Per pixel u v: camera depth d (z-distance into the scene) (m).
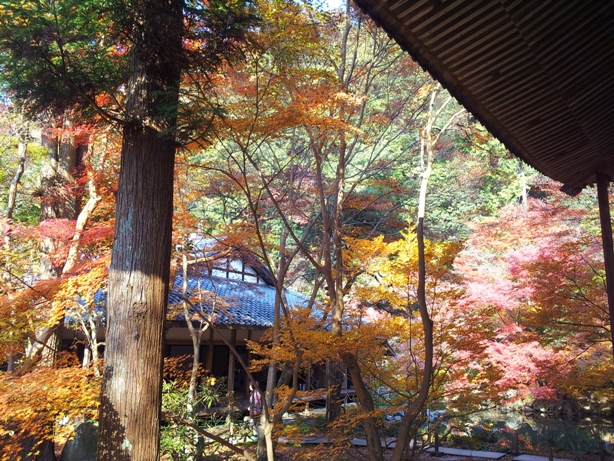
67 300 6.79
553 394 13.41
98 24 5.19
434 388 7.26
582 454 10.54
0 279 7.66
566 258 9.18
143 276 4.89
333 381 13.94
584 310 8.85
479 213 21.00
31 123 9.09
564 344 11.39
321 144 8.66
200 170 10.90
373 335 6.96
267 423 6.09
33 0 4.67
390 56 11.09
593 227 14.70
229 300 13.24
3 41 4.69
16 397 5.01
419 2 3.01
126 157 5.16
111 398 4.68
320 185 8.82
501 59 3.59
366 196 12.68
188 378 11.00
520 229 13.79
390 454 9.82
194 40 5.61
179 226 9.16
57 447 9.38
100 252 8.78
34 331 7.11
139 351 4.76
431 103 10.14
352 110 7.55
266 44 6.81
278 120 6.32
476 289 12.27
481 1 3.07
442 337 7.34
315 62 10.14
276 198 12.41
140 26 5.00
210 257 10.73
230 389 13.70
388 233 15.33
